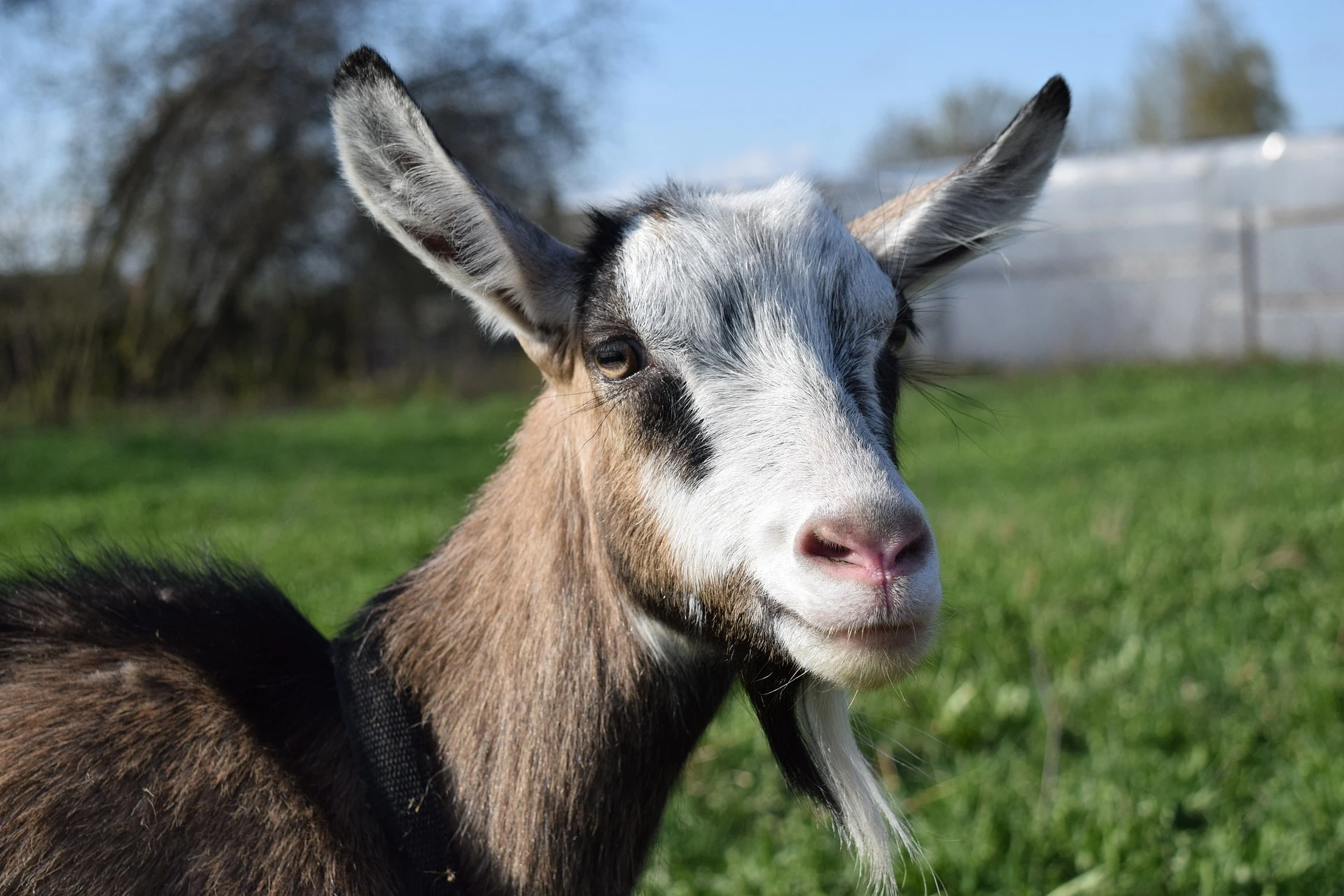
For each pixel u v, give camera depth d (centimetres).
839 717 96
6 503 259
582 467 91
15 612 90
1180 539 194
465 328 604
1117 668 140
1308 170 576
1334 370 465
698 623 88
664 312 88
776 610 84
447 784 88
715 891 112
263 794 85
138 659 88
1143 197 614
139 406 487
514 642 89
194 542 118
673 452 87
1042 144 99
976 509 228
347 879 85
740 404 86
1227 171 595
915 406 431
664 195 94
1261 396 405
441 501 261
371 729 88
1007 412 404
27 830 82
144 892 82
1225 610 158
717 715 98
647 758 91
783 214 91
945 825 119
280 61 559
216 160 560
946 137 1258
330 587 175
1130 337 620
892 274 98
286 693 89
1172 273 608
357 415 459
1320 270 570
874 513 81
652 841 92
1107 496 236
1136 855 112
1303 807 117
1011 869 113
